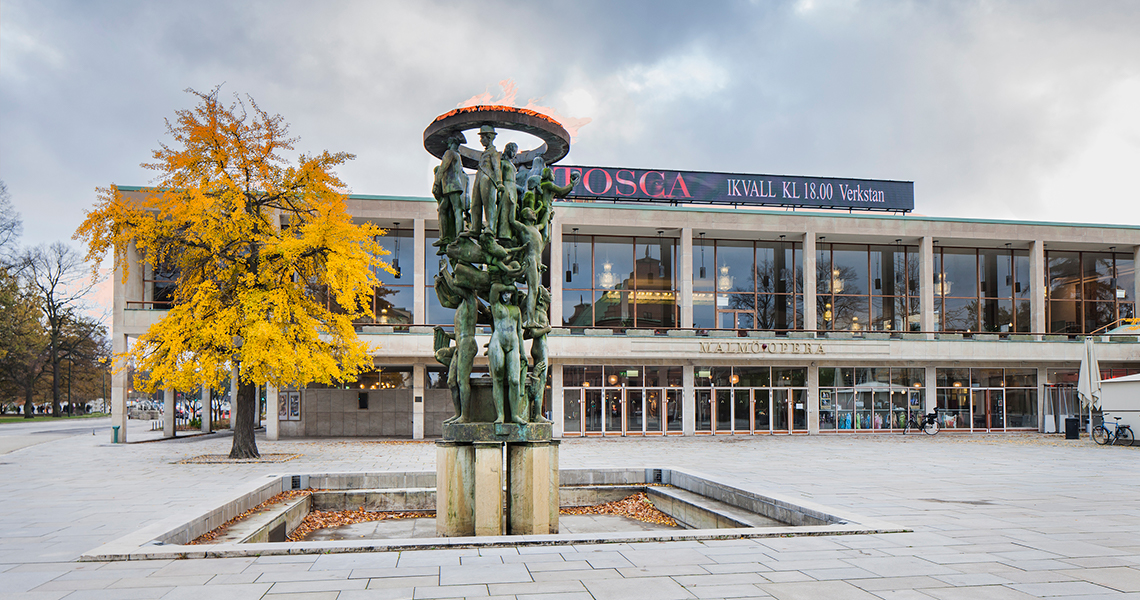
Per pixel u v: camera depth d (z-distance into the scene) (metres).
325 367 22.50
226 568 7.11
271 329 20.72
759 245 41.38
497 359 10.74
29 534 9.62
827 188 42.31
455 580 6.62
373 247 24.41
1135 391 30.00
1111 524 9.86
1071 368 40.44
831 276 41.91
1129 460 21.64
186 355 22.47
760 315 40.94
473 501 10.70
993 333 41.09
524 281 11.73
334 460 22.17
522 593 6.18
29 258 64.50
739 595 6.15
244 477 17.09
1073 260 44.06
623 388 36.78
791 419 38.38
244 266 22.66
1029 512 11.02
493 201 11.25
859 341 37.44
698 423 37.72
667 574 6.85
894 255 42.59
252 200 23.00
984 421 39.78
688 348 36.00
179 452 25.73
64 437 36.56
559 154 12.84
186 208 21.67
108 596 6.17
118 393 31.97
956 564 7.31
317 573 6.89
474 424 10.59
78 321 75.19
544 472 10.82
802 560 7.45
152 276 35.62
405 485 14.76
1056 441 32.31
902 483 15.23
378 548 7.89
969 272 42.97
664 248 40.62
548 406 36.25
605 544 8.24
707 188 41.12
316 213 24.77
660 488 14.95
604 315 39.66
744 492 11.99
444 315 38.00
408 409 38.06
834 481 15.61
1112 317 43.97
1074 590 6.32
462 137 11.83
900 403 39.38
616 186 40.34
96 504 12.52
